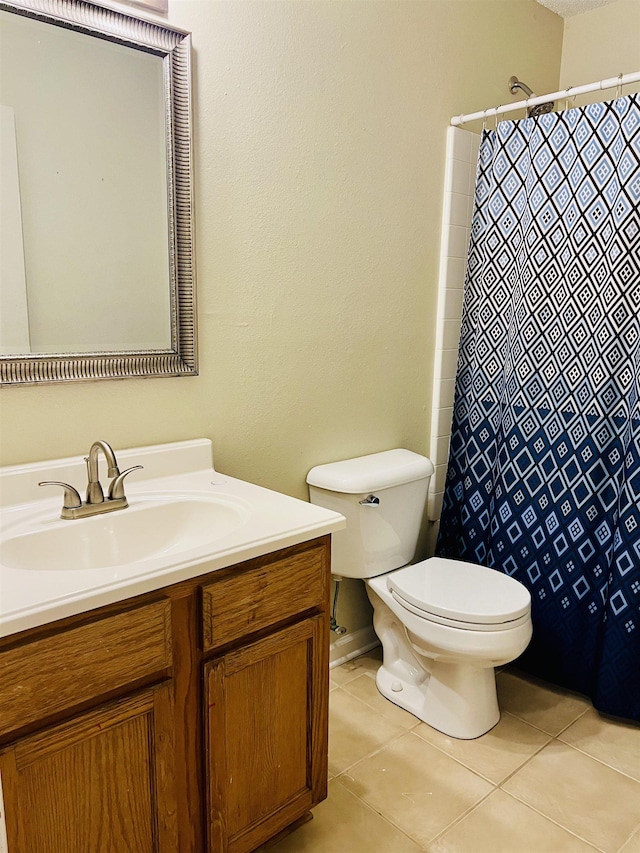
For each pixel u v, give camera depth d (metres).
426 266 2.29
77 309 1.45
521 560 2.22
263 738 1.35
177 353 1.62
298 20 1.75
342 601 2.25
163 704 1.16
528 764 1.79
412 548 2.20
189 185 1.57
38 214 1.37
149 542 1.45
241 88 1.65
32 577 1.06
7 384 1.36
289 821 1.44
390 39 2.00
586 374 2.01
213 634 1.21
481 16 2.30
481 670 1.90
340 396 2.08
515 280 2.18
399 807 1.62
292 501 1.49
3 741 0.97
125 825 1.15
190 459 1.68
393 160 2.09
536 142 2.06
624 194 1.88
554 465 2.11
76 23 1.35
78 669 1.03
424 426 2.43
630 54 2.52
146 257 1.54
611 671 1.96
